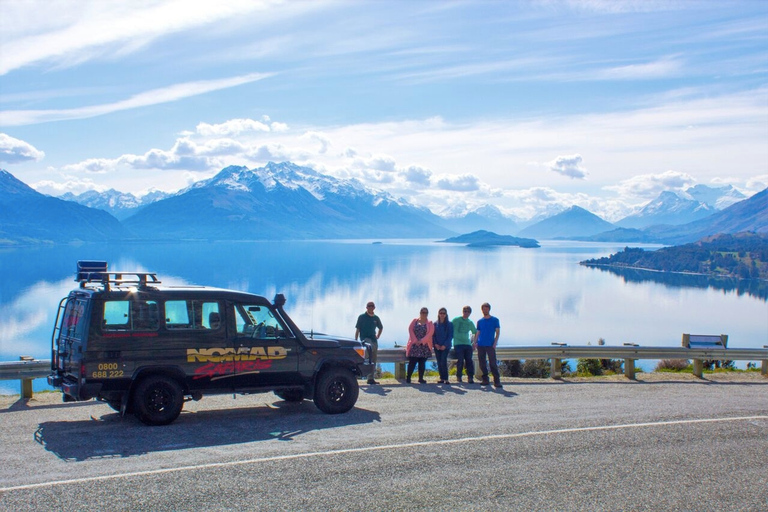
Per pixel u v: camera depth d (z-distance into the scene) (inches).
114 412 454.3
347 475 310.7
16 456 334.3
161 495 278.2
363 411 464.1
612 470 327.9
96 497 274.4
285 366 445.4
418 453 350.0
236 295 438.3
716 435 403.5
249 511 262.4
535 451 358.6
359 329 604.4
